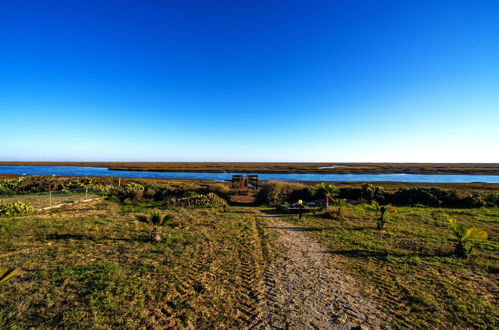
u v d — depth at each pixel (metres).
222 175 65.69
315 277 5.62
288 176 64.75
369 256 7.13
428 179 57.34
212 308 4.14
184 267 5.83
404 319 4.04
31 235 7.96
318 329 3.69
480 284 5.38
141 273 5.35
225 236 8.77
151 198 19.23
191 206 16.02
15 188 21.64
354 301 4.59
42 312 3.75
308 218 12.84
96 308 3.91
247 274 5.64
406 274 5.87
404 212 14.28
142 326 3.57
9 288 4.40
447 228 10.57
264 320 3.87
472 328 3.83
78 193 20.17
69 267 5.46
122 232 8.81
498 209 15.21
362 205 16.84
